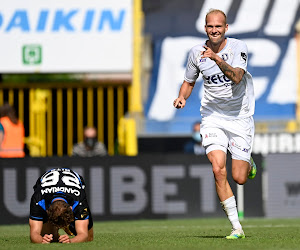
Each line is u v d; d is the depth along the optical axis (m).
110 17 49.56
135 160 40.50
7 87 49.44
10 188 39.88
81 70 49.41
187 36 49.69
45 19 49.56
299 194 41.53
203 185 40.84
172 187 40.69
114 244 22.17
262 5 49.88
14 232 32.59
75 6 49.50
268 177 41.44
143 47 49.53
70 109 49.72
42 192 22.14
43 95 49.44
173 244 22.16
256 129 48.72
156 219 40.56
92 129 46.72
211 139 24.30
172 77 49.41
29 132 50.19
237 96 24.34
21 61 49.44
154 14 49.75
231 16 49.91
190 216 40.72
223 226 34.59
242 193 41.22
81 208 22.36
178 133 47.91
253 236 25.78
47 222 23.20
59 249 20.48
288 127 48.72
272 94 49.47
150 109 49.22
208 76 24.19
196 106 48.91
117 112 50.34
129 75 49.47
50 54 49.44
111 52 49.41
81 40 49.47
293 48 49.72
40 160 40.03
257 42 49.78
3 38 49.38
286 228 32.09
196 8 49.78
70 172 22.78
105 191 40.28
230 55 23.73
